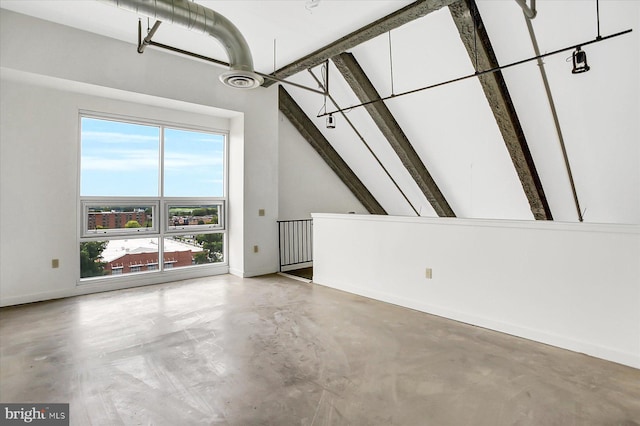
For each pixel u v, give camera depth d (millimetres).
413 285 3744
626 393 2074
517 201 5551
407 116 5230
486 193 5746
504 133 4426
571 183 4688
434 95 4695
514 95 4133
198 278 5207
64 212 4102
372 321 3354
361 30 3834
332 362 2486
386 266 4012
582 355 2596
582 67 3041
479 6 3498
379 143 5965
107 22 3709
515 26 3527
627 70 3352
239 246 5383
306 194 6656
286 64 4863
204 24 2904
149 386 2146
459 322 3330
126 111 4551
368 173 6949
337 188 7242
